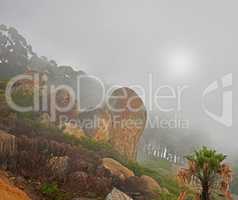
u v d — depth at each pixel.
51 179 21.16
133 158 41.53
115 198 20.02
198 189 14.47
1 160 20.62
